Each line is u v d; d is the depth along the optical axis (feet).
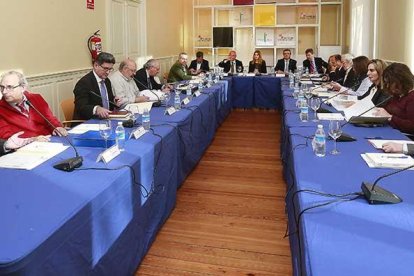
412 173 5.54
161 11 25.77
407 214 4.24
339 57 21.38
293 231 6.12
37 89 13.12
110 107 11.93
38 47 13.05
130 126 8.75
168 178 8.71
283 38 29.43
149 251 7.55
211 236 8.23
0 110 8.16
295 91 15.47
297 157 6.45
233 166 13.19
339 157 6.40
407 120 8.93
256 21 28.81
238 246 7.82
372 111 9.56
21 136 7.78
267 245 7.85
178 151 10.11
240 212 9.47
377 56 20.61
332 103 12.10
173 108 11.35
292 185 6.33
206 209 9.64
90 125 8.90
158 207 7.93
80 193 4.91
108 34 18.31
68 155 6.57
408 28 15.67
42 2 13.17
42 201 4.64
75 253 4.37
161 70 26.05
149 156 7.04
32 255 3.53
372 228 3.92
